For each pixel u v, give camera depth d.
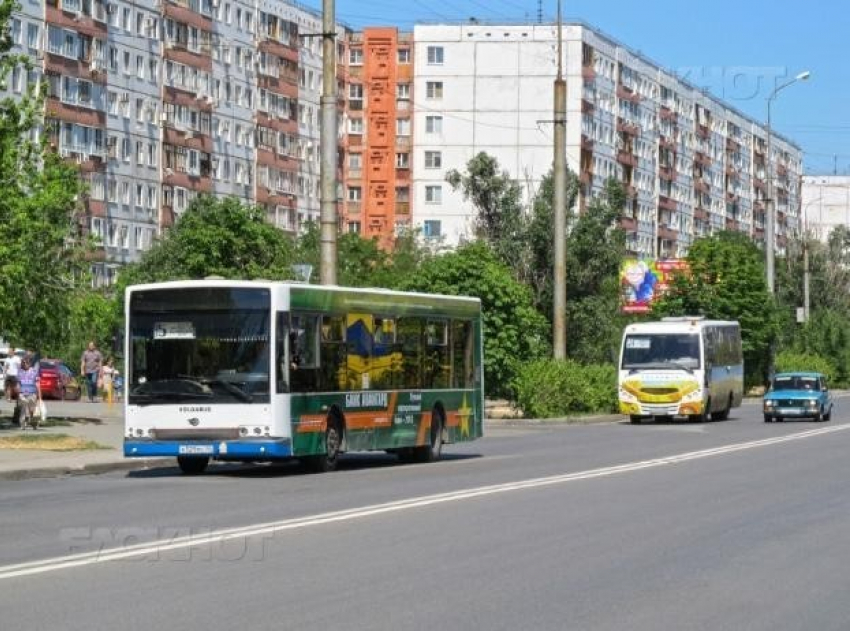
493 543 19.22
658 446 43.88
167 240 71.62
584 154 130.62
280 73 122.06
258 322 30.53
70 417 50.66
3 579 15.61
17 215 44.72
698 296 94.56
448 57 130.00
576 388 64.56
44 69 92.25
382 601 14.44
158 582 15.48
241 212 61.84
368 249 88.56
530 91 129.38
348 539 19.45
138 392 30.86
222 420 30.42
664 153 153.00
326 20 42.03
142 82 103.19
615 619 13.66
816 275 145.12
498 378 62.66
